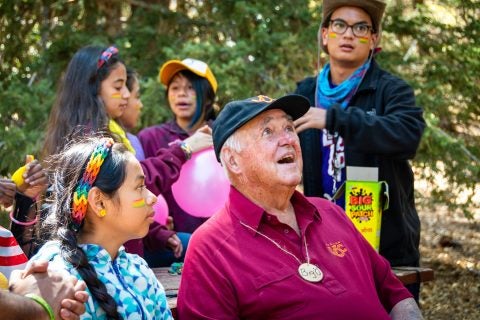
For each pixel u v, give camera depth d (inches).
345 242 110.5
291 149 107.2
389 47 250.1
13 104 215.3
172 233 137.5
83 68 128.7
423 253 300.5
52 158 111.6
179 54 220.5
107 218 88.1
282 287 100.7
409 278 129.5
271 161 105.7
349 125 127.3
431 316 226.8
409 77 239.1
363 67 141.9
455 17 254.4
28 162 117.4
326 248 107.6
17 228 114.5
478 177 245.4
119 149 89.7
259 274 101.1
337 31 142.1
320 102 146.4
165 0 258.4
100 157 87.4
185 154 134.5
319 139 142.6
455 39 247.8
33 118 212.2
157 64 227.8
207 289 100.2
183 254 142.6
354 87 141.6
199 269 101.6
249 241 103.9
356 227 126.5
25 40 251.4
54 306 67.6
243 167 107.2
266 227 105.2
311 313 100.3
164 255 142.5
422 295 247.3
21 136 206.7
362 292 105.3
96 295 83.0
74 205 87.3
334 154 139.7
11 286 70.7
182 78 164.2
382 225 136.9
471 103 251.8
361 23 141.2
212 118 171.5
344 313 101.7
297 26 240.8
